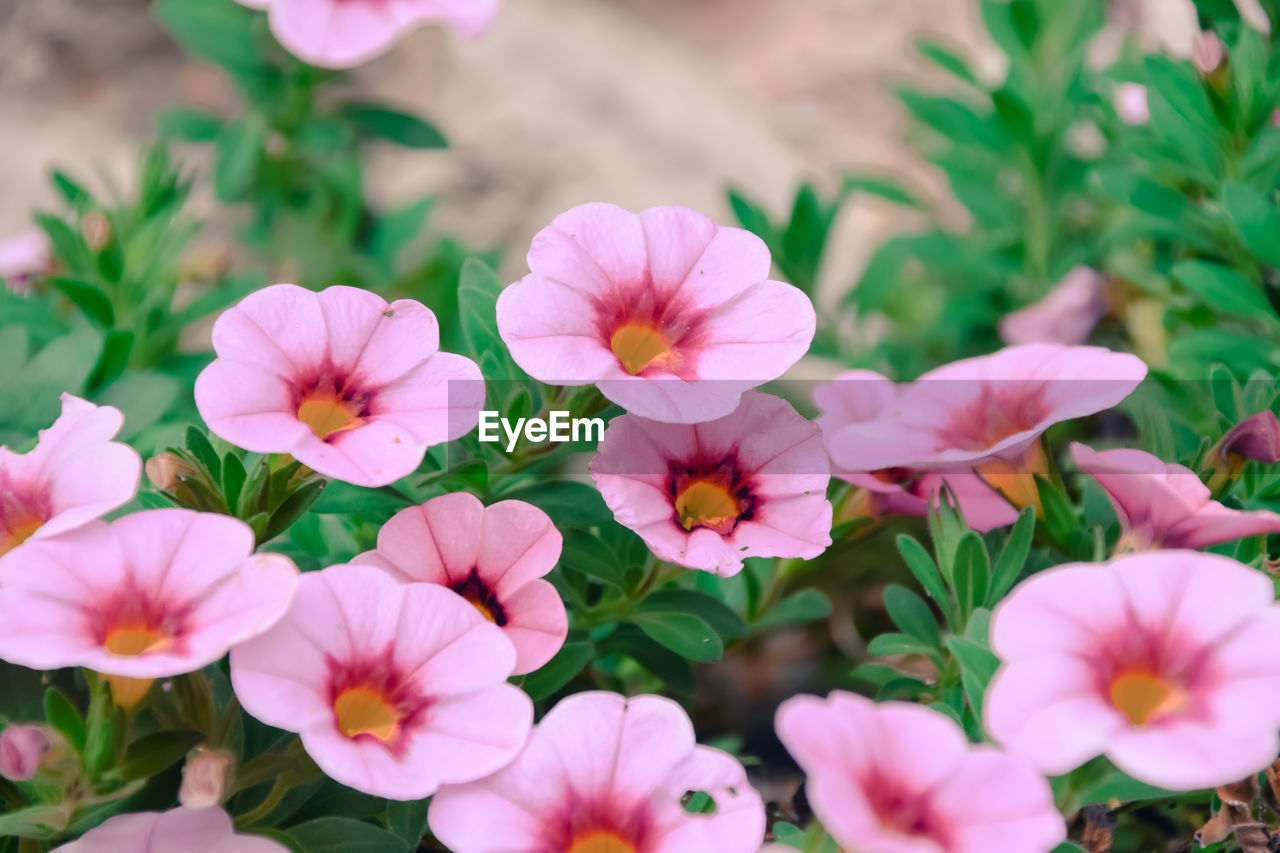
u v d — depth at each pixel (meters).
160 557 0.29
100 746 0.29
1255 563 0.33
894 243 0.51
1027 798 0.27
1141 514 0.30
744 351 0.30
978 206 0.49
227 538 0.29
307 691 0.28
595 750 0.29
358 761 0.28
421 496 0.33
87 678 0.31
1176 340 0.36
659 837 0.29
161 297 0.42
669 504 0.31
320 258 0.53
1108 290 0.42
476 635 0.29
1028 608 0.28
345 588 0.29
